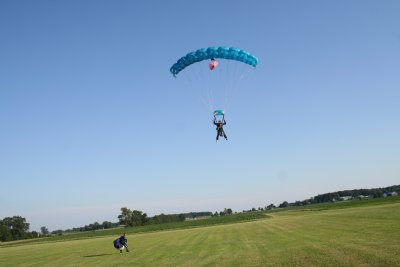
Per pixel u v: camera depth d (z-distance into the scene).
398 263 15.63
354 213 59.94
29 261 33.50
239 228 58.59
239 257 22.70
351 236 27.20
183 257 25.53
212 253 26.23
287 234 36.22
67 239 96.81
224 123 28.28
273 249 25.02
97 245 50.50
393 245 20.47
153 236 62.41
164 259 25.36
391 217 40.38
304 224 49.19
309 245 24.91
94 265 25.84
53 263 29.91
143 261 25.42
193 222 119.75
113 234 98.69
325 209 114.81
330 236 29.06
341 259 17.94
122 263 25.41
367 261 16.72
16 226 181.00
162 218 194.50
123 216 185.75
